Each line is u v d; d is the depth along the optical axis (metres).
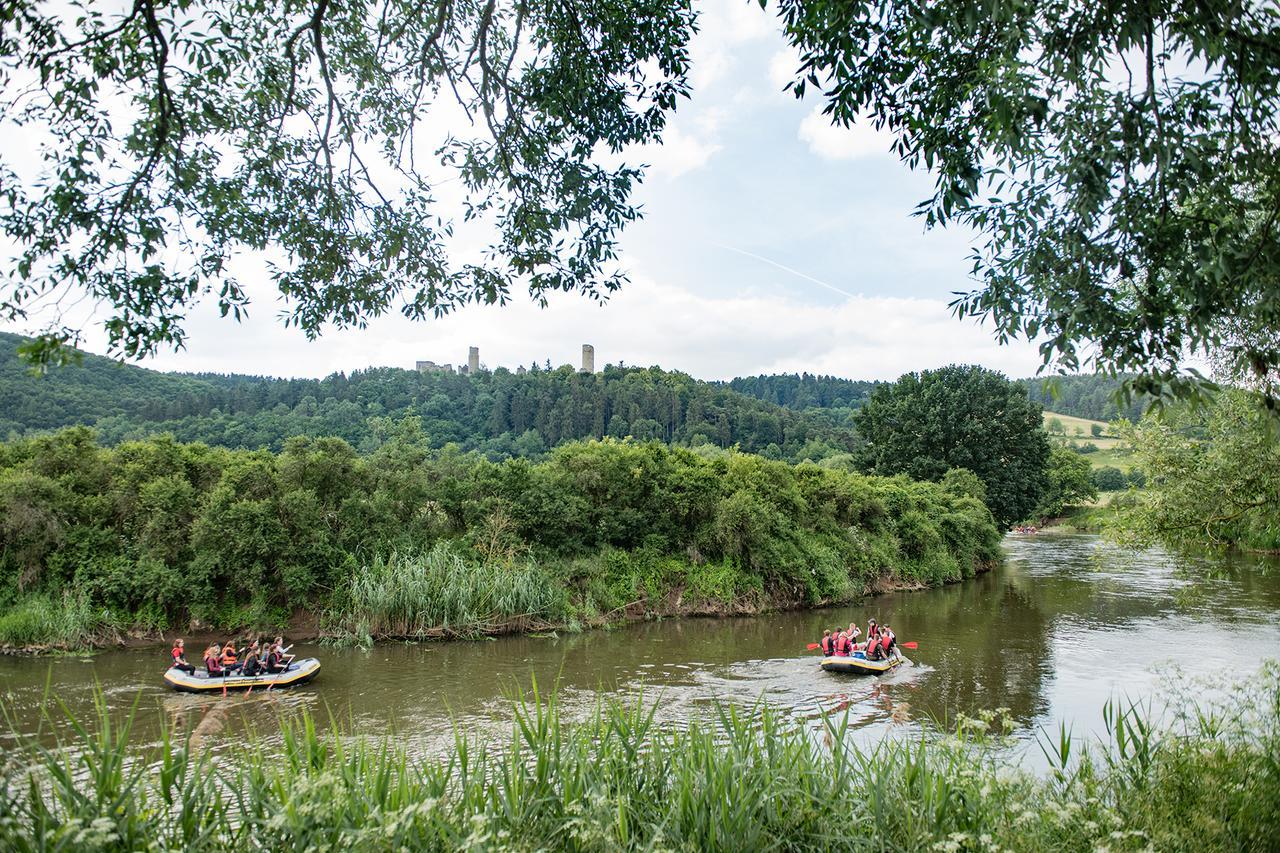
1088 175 6.36
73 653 23.72
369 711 18.11
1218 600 33.59
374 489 31.45
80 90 7.79
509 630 29.08
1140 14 6.20
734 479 39.53
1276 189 6.95
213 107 8.72
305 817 5.26
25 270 7.38
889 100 7.86
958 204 7.24
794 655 25.33
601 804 5.77
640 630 30.59
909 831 6.22
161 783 5.43
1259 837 6.40
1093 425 152.88
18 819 4.67
